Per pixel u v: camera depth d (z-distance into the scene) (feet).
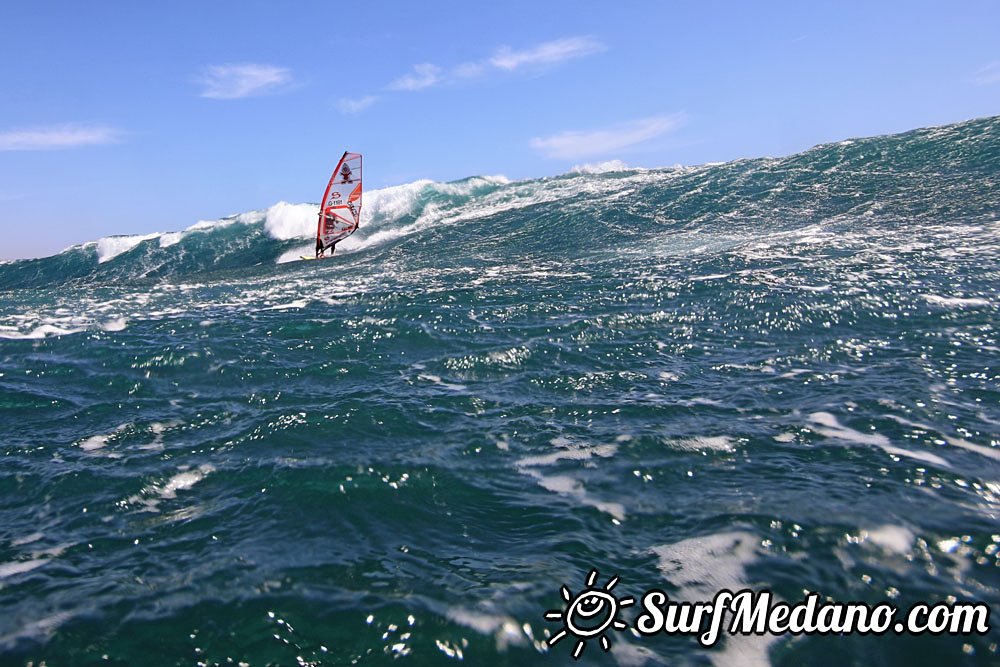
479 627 10.18
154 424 20.86
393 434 18.78
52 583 11.91
